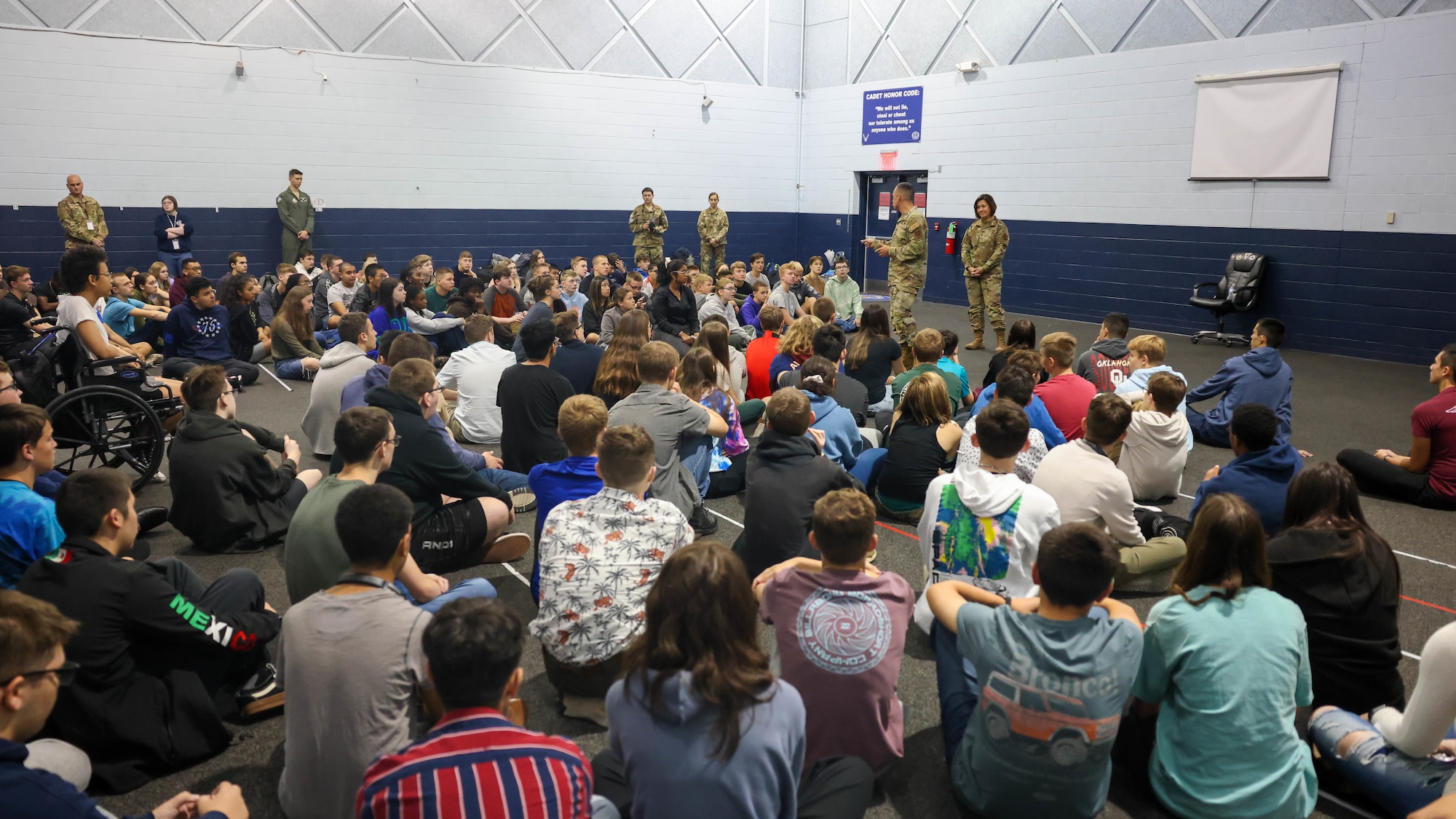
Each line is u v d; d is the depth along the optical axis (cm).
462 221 1244
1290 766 207
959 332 1084
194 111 1056
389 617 199
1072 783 200
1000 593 272
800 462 314
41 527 275
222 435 382
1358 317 929
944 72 1272
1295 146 945
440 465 339
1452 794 194
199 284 686
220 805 203
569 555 254
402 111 1177
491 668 149
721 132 1423
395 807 141
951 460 471
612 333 751
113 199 1030
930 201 1327
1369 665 241
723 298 841
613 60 1312
